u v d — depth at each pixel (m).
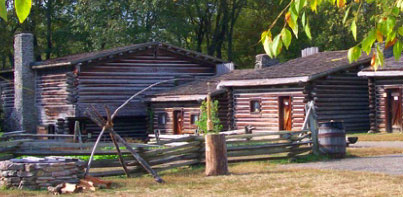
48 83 35.72
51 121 35.34
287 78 27.44
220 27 54.03
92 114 12.88
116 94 34.62
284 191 11.23
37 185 11.82
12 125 37.50
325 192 11.01
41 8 51.75
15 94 37.09
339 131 16.78
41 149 13.59
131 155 13.82
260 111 29.42
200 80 35.88
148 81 35.72
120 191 11.61
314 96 27.12
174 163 14.80
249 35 55.03
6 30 48.41
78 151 13.55
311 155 16.86
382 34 4.45
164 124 33.50
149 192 11.43
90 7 45.06
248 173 13.92
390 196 10.47
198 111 31.16
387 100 27.12
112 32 44.44
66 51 51.97
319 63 29.41
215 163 13.77
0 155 13.25
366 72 27.25
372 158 16.67
